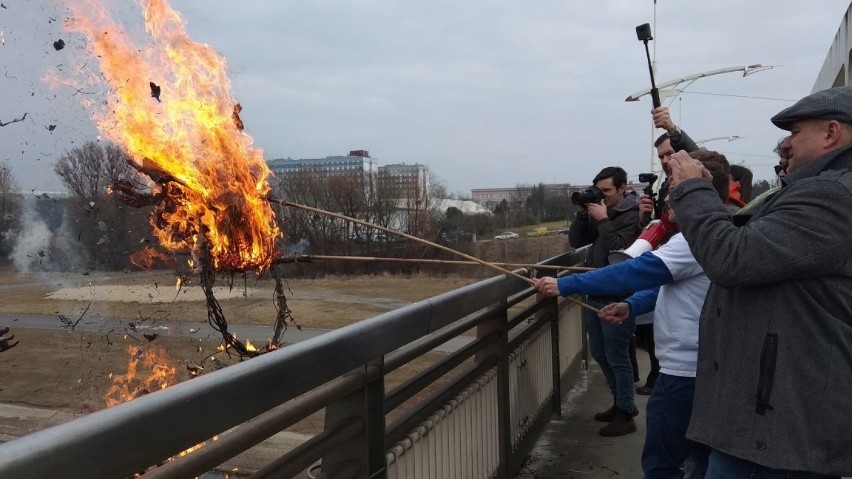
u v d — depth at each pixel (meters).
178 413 1.04
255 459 4.27
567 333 5.09
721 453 1.86
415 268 26.02
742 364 1.78
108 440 0.90
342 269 24.64
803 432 1.65
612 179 4.42
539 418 4.06
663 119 3.82
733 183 3.68
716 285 1.97
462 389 2.71
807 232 1.63
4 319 11.23
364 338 1.67
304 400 1.51
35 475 0.79
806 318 1.67
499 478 3.12
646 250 3.01
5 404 8.91
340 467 1.74
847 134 1.73
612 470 3.54
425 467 2.28
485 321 2.97
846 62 7.19
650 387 5.08
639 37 3.84
